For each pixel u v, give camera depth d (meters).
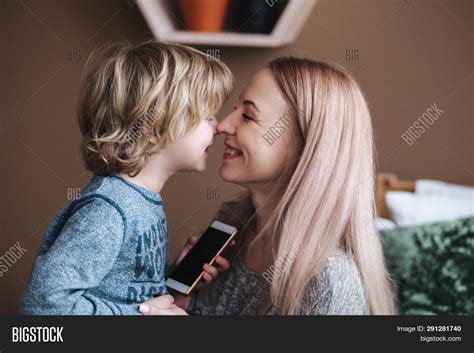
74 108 1.76
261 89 1.03
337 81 1.03
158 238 1.02
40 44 1.75
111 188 0.98
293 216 0.98
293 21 1.76
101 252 0.91
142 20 1.74
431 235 1.71
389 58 1.91
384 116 1.97
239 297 1.09
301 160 0.99
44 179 1.76
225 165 1.05
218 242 1.10
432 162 2.02
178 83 1.03
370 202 1.04
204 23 1.73
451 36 1.94
